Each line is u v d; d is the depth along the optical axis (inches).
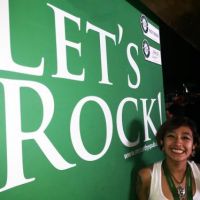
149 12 74.7
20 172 34.5
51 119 39.6
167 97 118.3
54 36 41.4
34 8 38.4
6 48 34.0
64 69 42.7
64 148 41.6
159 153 71.6
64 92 42.4
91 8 50.5
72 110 43.6
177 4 70.3
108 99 52.8
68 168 42.0
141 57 67.4
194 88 129.2
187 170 52.7
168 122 52.2
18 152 34.4
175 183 51.7
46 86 39.2
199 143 53.4
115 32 57.3
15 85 34.7
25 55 36.4
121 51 58.9
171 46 133.5
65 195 41.3
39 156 37.3
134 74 62.9
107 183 50.7
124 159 56.2
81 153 44.9
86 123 46.5
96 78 49.9
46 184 38.1
